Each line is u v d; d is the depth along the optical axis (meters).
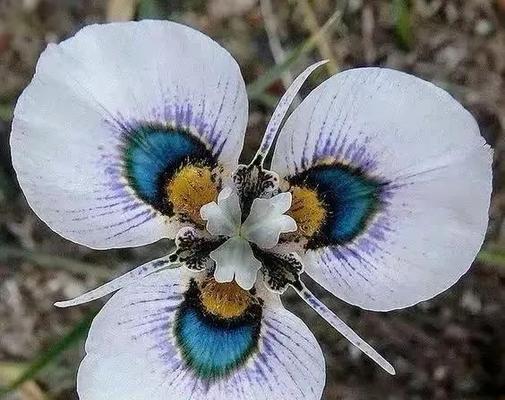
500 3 0.26
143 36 0.17
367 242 0.18
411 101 0.18
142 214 0.18
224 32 0.26
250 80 0.26
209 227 0.18
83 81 0.17
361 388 0.25
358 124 0.18
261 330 0.18
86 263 0.25
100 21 0.26
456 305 0.25
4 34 0.26
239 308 0.19
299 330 0.18
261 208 0.18
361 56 0.26
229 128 0.18
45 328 0.25
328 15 0.26
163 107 0.18
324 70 0.25
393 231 0.18
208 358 0.18
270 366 0.18
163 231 0.18
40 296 0.25
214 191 0.18
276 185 0.18
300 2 0.26
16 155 0.17
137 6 0.25
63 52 0.17
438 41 0.26
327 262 0.18
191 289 0.18
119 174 0.18
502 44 0.26
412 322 0.25
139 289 0.18
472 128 0.17
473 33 0.26
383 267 0.18
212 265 0.19
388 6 0.26
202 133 0.18
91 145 0.18
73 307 0.25
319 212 0.18
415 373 0.25
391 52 0.26
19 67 0.26
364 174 0.18
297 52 0.23
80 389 0.18
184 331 0.18
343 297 0.18
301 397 0.18
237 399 0.18
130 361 0.18
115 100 0.18
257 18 0.26
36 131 0.17
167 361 0.18
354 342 0.18
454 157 0.18
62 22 0.26
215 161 0.18
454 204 0.18
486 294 0.25
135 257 0.25
